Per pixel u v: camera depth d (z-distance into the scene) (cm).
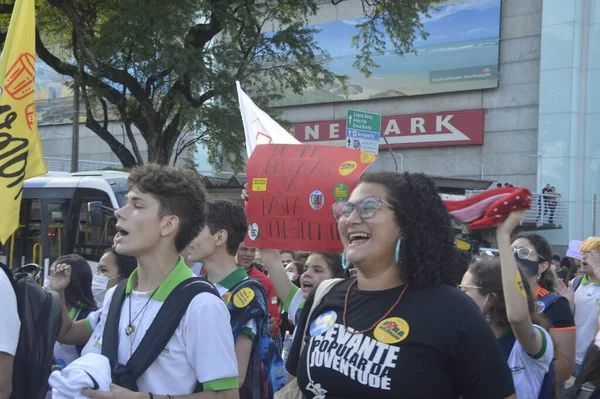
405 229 237
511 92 3095
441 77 3209
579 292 570
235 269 363
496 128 3122
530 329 312
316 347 246
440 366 226
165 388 251
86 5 1866
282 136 401
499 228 279
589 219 2877
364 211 238
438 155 3238
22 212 1342
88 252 1299
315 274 470
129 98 2130
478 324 229
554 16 2941
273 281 367
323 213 335
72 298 436
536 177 3008
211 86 1880
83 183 1319
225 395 253
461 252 305
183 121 1880
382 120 3325
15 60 389
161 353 253
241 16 1988
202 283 263
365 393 229
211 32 1981
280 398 283
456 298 232
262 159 357
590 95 2914
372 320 236
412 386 223
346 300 249
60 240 1316
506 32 3119
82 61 1886
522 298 300
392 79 3297
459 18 3166
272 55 2044
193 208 271
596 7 2912
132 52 1864
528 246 484
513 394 233
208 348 252
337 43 3372
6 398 275
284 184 346
